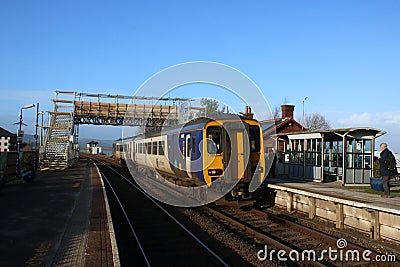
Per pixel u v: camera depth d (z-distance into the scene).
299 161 17.50
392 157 10.70
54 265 6.06
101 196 14.28
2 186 14.66
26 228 8.62
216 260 7.03
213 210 12.09
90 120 33.84
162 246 8.12
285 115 28.39
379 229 8.98
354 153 14.79
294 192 12.18
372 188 12.66
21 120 21.27
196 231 9.54
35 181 19.88
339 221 10.15
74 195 14.53
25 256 6.51
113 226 9.41
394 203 9.38
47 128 33.03
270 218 11.28
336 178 16.05
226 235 8.92
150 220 10.93
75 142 41.00
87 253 6.47
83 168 31.55
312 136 16.27
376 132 14.57
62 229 8.52
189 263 6.95
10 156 19.55
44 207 11.56
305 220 11.20
